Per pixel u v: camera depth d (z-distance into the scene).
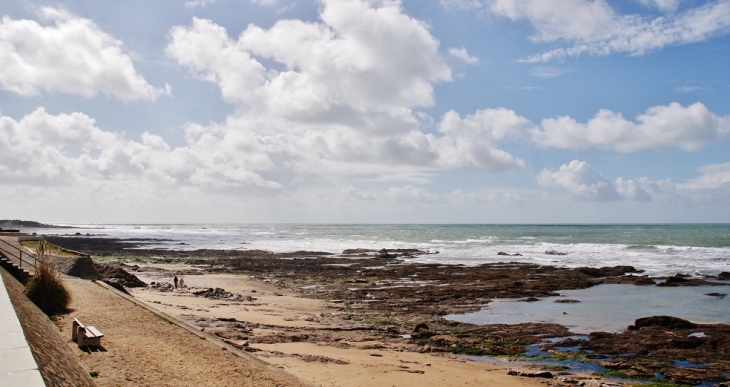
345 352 17.58
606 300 30.14
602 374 16.14
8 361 6.38
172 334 14.23
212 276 42.44
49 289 16.27
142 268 47.78
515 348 19.08
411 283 38.31
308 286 36.78
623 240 81.69
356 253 67.06
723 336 19.64
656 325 22.00
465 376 15.33
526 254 61.72
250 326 20.88
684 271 43.00
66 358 9.39
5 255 25.27
